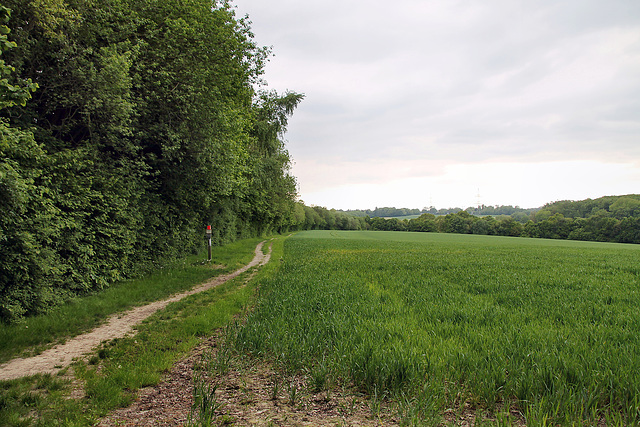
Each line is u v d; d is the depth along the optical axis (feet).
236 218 128.06
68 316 28.04
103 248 38.55
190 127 49.11
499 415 12.25
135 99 42.52
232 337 21.93
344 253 97.60
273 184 132.46
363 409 13.62
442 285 40.27
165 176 53.11
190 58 48.60
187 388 15.92
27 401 14.46
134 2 44.70
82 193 35.19
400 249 122.62
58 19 31.96
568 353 16.62
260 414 13.28
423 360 16.08
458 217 455.22
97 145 39.29
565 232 338.34
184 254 64.75
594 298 32.55
